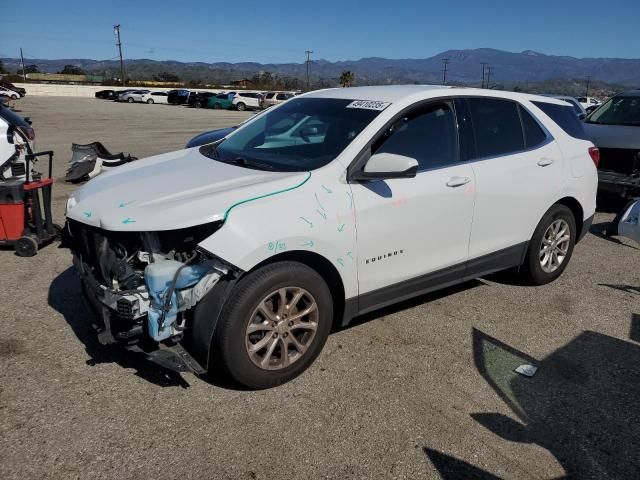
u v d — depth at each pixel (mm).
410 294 3887
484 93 4352
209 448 2719
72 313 4188
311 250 3201
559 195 4734
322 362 3568
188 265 2975
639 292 4949
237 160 3820
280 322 3182
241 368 3080
